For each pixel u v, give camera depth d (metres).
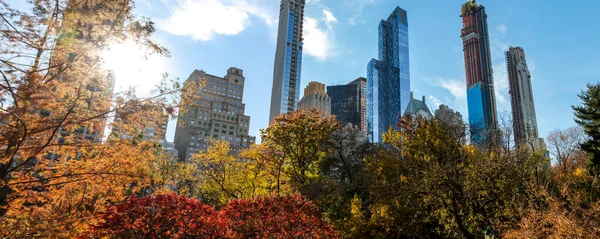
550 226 12.72
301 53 184.00
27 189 9.05
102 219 9.30
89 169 9.73
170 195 10.37
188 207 10.10
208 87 146.50
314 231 11.15
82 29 9.30
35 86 8.56
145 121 9.92
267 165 25.70
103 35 9.33
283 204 11.84
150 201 9.88
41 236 7.73
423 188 16.20
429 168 17.14
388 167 20.38
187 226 9.60
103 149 10.20
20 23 8.46
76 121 8.94
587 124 33.50
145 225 9.23
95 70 9.60
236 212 11.13
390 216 16.94
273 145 27.11
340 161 29.45
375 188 18.20
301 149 26.23
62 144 9.45
